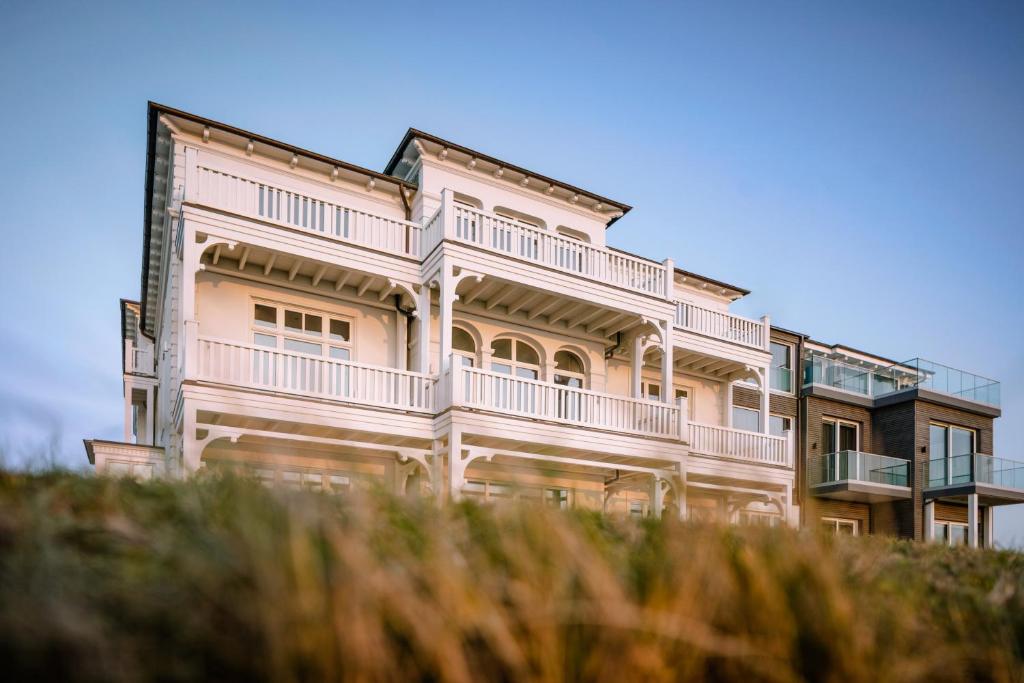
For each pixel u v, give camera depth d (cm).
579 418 1385
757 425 2120
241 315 1336
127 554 204
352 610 152
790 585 197
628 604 178
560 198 1681
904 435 2283
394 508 296
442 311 1291
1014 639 225
